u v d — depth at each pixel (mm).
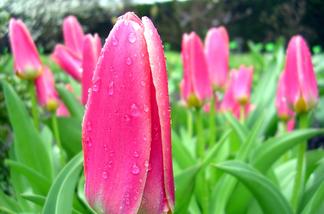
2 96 433
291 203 288
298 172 284
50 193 191
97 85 146
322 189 236
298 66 284
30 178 283
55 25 628
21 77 353
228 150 400
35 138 327
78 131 383
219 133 524
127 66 141
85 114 151
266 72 568
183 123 582
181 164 363
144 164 144
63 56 365
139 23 147
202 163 293
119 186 146
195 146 482
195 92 360
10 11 519
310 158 345
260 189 232
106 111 145
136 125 143
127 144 144
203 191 318
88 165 151
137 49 140
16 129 323
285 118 453
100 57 146
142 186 145
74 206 273
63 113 474
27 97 474
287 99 292
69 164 196
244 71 493
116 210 147
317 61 881
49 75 394
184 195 273
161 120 146
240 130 417
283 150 285
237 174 231
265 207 239
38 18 583
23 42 347
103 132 146
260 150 306
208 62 394
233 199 298
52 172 330
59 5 645
